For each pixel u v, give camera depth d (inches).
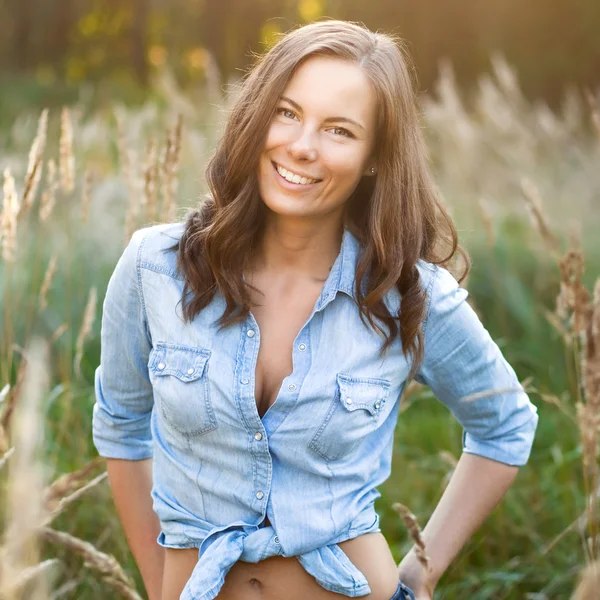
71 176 107.2
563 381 151.2
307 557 63.5
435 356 69.5
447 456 103.4
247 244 64.9
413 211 67.1
